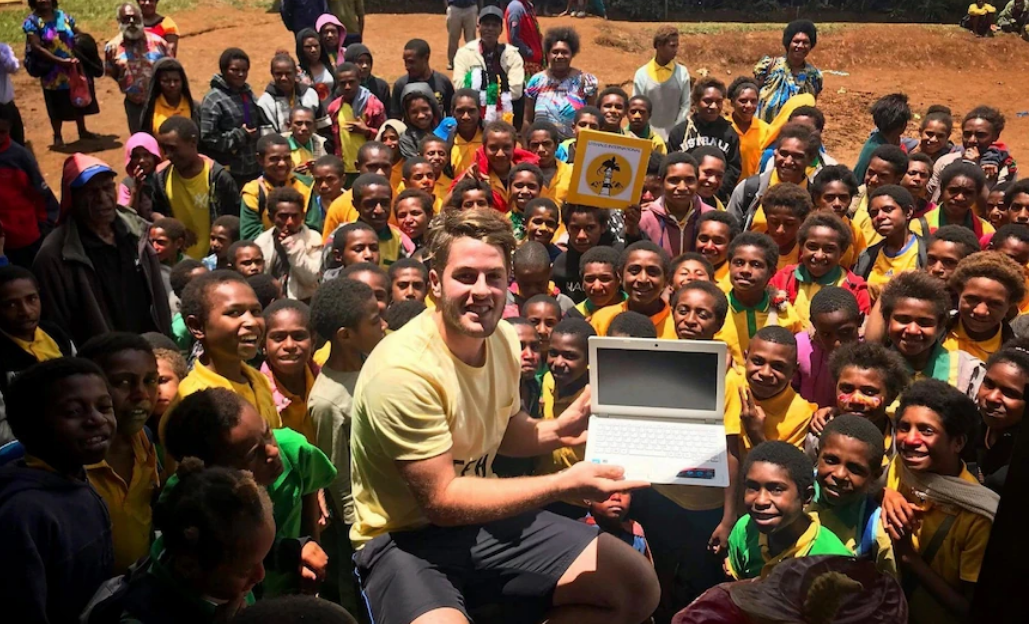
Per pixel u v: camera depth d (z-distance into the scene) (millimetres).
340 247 6059
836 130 15438
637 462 3133
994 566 1374
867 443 3672
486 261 2678
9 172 6250
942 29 19406
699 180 7207
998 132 8422
